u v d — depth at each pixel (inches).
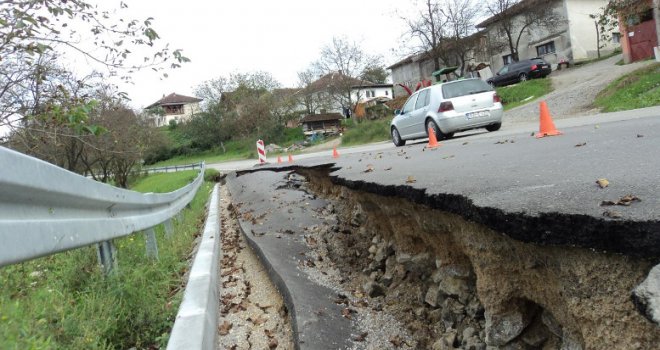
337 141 1529.3
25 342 91.2
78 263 164.1
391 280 175.6
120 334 131.0
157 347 130.0
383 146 762.2
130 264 186.7
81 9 221.8
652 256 68.8
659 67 750.5
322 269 205.2
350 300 170.1
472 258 121.0
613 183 111.9
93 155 830.5
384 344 138.1
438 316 143.3
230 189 560.1
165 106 3336.6
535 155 203.3
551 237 86.1
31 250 97.1
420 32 1686.8
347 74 2266.2
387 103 1991.9
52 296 128.2
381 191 177.6
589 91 842.8
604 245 75.6
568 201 96.7
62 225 115.4
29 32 209.0
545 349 102.5
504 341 107.7
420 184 158.6
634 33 1088.2
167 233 283.7
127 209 191.8
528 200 105.4
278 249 228.2
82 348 109.9
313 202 327.0
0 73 233.0
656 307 59.9
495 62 1861.5
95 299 137.2
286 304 164.6
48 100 234.5
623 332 72.9
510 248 103.3
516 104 1015.0
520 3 1582.2
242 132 2303.2
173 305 147.4
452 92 505.7
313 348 131.0
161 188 831.1
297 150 1656.0
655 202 82.8
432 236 148.1
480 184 142.9
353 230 245.1
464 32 1670.8
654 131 218.8
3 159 87.1
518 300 107.7
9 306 105.7
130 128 751.1
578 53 1535.4
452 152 293.6
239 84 2450.8
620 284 74.2
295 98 2438.5
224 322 161.0
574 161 165.2
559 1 1534.2
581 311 81.7
